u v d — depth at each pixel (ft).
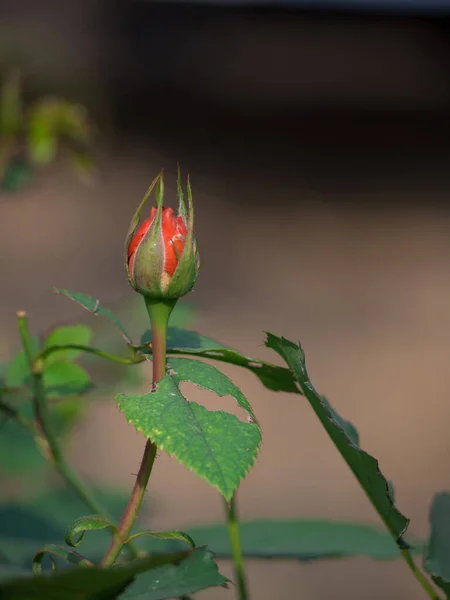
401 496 17.70
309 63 43.06
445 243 34.45
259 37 42.60
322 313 27.78
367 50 43.24
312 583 14.88
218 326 25.91
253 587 14.49
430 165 41.91
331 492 17.88
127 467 14.49
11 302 25.32
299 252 33.24
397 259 32.91
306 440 19.93
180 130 41.32
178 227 2.59
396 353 24.79
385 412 21.45
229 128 42.32
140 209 2.63
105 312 2.94
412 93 43.37
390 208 37.76
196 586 2.47
